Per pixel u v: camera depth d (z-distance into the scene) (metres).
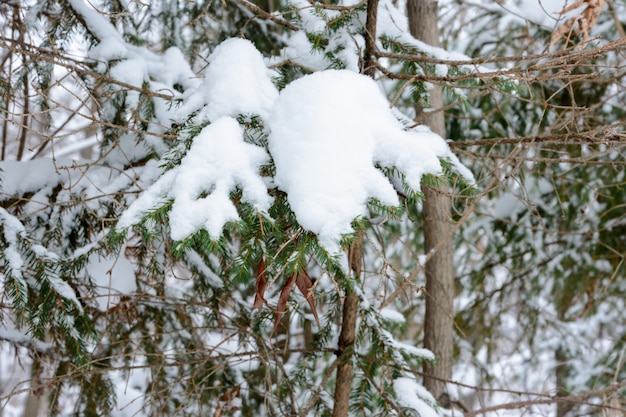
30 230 2.55
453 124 3.99
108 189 2.45
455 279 4.68
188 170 1.49
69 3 2.56
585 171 4.03
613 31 3.75
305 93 1.54
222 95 1.69
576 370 4.79
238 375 3.04
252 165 1.55
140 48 2.61
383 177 1.45
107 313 2.50
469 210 2.28
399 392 2.30
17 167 2.60
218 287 2.78
